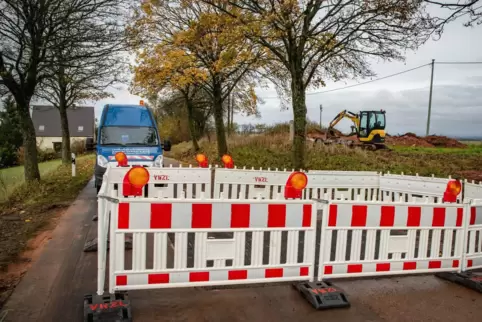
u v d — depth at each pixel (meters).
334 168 15.41
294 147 12.51
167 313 3.69
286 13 10.47
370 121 24.39
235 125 34.72
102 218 3.67
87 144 11.04
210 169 8.26
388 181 8.55
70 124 69.88
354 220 4.40
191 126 29.47
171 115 43.50
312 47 12.23
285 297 4.11
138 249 3.80
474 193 6.93
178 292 4.17
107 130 10.96
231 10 12.53
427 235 4.71
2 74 10.73
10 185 12.14
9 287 4.27
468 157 18.62
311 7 11.21
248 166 17.30
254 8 11.52
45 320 3.51
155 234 3.83
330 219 4.32
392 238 4.59
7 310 3.69
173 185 8.12
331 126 29.02
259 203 4.11
